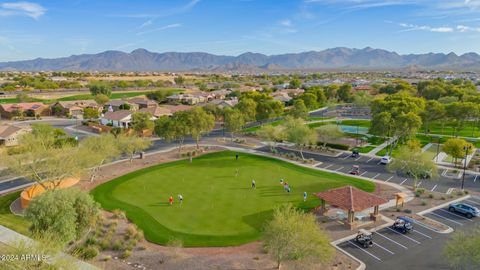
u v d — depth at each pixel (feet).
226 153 269.85
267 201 165.37
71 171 168.04
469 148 222.07
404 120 261.65
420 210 154.71
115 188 182.60
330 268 106.42
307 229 102.68
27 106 437.17
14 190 182.80
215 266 107.86
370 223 140.87
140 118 359.46
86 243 118.93
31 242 89.76
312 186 188.96
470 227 136.26
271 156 261.24
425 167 177.58
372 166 232.73
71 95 618.44
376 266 107.86
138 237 125.39
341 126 384.88
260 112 380.78
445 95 488.44
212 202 163.32
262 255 115.75
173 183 192.13
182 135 260.62
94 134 336.49
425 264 109.09
